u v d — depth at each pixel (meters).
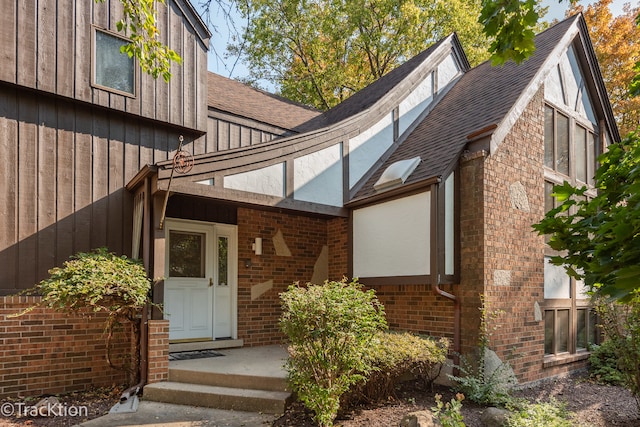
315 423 4.45
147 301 5.49
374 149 8.08
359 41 16.53
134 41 4.73
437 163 6.40
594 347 7.62
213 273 7.34
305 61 16.31
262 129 8.56
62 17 6.07
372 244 7.05
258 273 7.72
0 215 5.52
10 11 5.68
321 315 4.42
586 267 2.52
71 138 6.12
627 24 14.95
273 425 4.45
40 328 5.60
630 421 5.06
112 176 6.43
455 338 6.00
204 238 7.34
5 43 5.62
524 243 6.53
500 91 7.55
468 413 4.96
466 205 6.18
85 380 5.84
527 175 6.77
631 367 5.61
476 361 5.74
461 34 15.44
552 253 7.14
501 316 5.97
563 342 7.43
